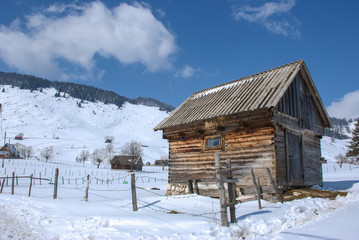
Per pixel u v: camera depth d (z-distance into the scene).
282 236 7.58
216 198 15.96
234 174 15.68
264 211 10.78
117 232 8.62
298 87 17.55
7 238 8.64
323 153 126.12
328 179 29.17
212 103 18.73
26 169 55.94
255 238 7.83
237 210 11.59
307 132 17.73
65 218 10.93
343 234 7.37
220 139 16.92
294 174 15.56
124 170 88.50
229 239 7.85
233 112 15.43
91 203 14.06
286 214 10.08
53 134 163.75
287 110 15.84
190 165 18.39
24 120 192.88
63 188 26.95
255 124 15.30
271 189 12.95
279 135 14.95
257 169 14.75
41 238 8.73
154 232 8.55
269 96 15.11
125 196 19.50
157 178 58.78
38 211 12.34
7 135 153.75
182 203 13.66
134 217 10.34
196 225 9.14
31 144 138.12
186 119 18.59
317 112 19.48
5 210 13.32
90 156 118.81
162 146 171.75
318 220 9.36
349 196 13.59
